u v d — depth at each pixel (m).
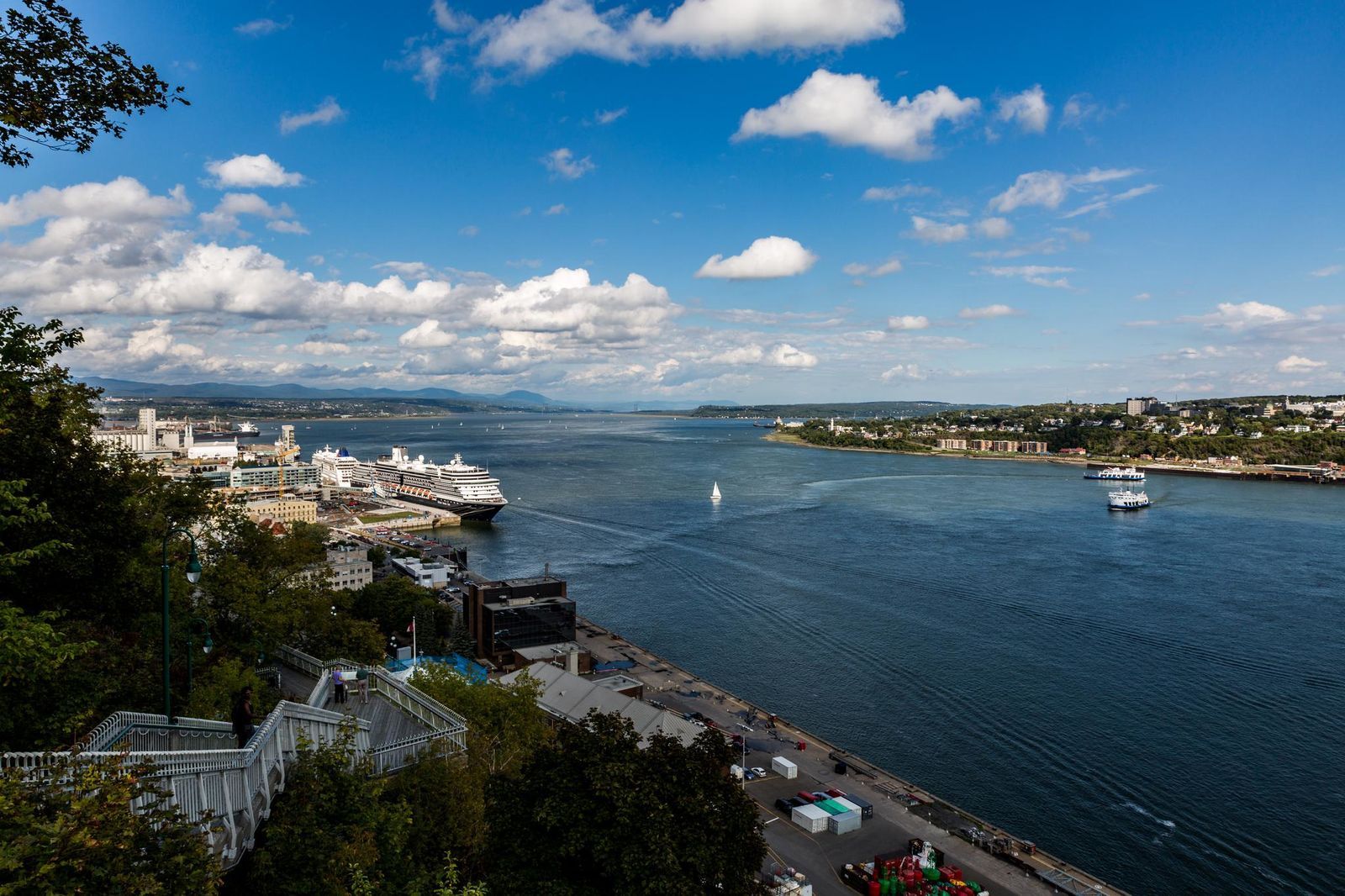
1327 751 101.69
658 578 193.25
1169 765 98.88
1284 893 76.56
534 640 142.12
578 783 33.78
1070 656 133.88
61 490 38.41
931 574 190.12
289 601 70.94
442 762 39.75
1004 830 85.50
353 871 28.06
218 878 22.61
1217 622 150.50
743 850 33.59
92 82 25.78
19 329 34.72
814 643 144.12
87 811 19.84
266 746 30.45
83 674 34.00
